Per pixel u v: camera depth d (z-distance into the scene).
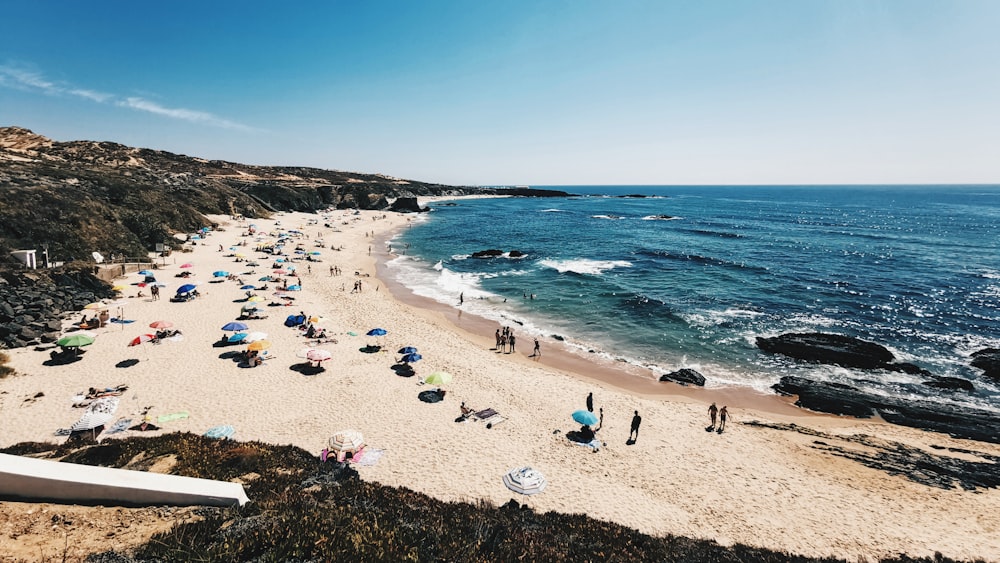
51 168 61.00
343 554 7.59
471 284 48.91
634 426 19.62
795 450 19.62
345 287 44.41
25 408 18.91
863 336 33.91
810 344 31.08
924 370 27.84
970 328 35.59
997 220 127.25
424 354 28.27
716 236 89.88
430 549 8.61
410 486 15.32
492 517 11.57
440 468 16.62
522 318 37.50
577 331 34.66
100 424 16.72
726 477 17.41
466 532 9.95
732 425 21.64
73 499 8.41
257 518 8.54
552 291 45.88
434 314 37.91
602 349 31.30
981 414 23.03
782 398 24.84
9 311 27.22
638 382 26.42
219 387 22.14
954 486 17.33
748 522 14.77
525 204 191.88
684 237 88.06
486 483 15.88
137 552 7.07
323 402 21.31
